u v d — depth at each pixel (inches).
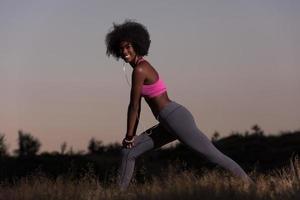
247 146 767.7
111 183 351.9
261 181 321.7
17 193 346.0
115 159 675.4
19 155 673.6
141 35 345.4
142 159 653.3
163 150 746.8
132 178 357.4
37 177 403.5
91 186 348.8
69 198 327.6
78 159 648.4
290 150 724.7
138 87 340.2
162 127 349.1
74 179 394.6
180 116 340.5
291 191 293.7
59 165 613.6
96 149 750.5
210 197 293.7
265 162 695.7
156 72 345.1
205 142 342.0
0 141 687.7
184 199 295.9
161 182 339.0
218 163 342.3
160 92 342.6
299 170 331.6
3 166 608.7
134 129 350.0
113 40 349.1
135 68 340.5
